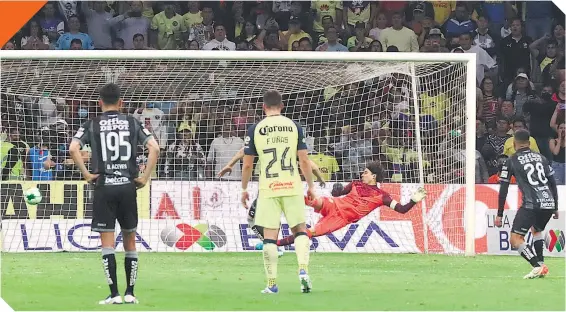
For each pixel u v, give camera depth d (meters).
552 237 35.62
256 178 36.84
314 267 28.67
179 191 35.81
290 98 38.59
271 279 20.69
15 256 32.38
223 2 46.88
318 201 28.98
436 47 46.62
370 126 38.41
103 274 25.27
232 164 25.75
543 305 18.88
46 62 34.97
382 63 35.25
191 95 37.34
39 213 35.09
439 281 24.02
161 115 37.41
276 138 20.19
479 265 29.75
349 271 27.22
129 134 18.70
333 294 20.56
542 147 44.91
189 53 31.94
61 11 45.94
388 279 24.53
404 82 38.66
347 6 47.91
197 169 37.22
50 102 37.31
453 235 35.19
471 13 47.34
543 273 25.12
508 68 46.31
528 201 25.67
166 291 21.20
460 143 35.88
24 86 36.16
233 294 20.55
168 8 46.47
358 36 46.91
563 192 35.81
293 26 46.25
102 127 18.62
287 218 20.38
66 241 35.06
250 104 37.88
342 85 38.28
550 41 46.47
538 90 45.94
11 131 36.53
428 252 35.25
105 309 17.70
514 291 21.59
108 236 18.59
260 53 32.12
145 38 46.44
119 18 46.41
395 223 35.59
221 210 35.94
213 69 35.97
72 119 37.47
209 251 35.50
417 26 47.44
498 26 47.12
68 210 35.28
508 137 43.19
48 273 25.52
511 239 25.97
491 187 36.06
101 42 46.38
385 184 35.88
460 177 36.25
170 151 37.22
